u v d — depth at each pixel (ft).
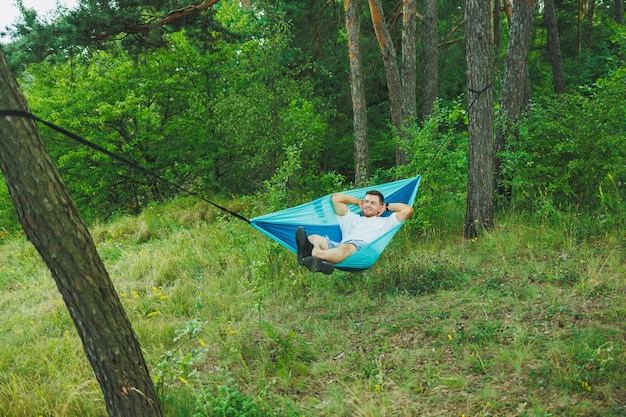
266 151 40.83
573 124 31.24
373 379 17.40
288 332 21.08
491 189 29.71
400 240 29.60
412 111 40.47
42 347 20.98
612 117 30.19
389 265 26.58
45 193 11.71
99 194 53.78
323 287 25.79
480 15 28.37
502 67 66.39
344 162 58.18
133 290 27.78
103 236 41.22
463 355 18.28
